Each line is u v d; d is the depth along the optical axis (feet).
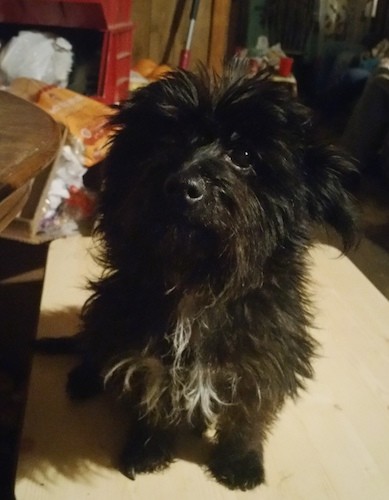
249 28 10.46
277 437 3.41
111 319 2.98
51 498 2.91
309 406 3.65
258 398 2.98
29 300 5.32
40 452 3.17
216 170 2.66
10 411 4.63
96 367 3.27
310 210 3.03
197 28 9.48
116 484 3.04
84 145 5.74
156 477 3.10
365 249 7.49
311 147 2.96
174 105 2.80
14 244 5.52
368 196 8.57
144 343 2.88
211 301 2.85
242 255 2.72
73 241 5.15
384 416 3.61
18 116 2.91
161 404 3.03
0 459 4.18
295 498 3.03
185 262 2.83
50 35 6.98
